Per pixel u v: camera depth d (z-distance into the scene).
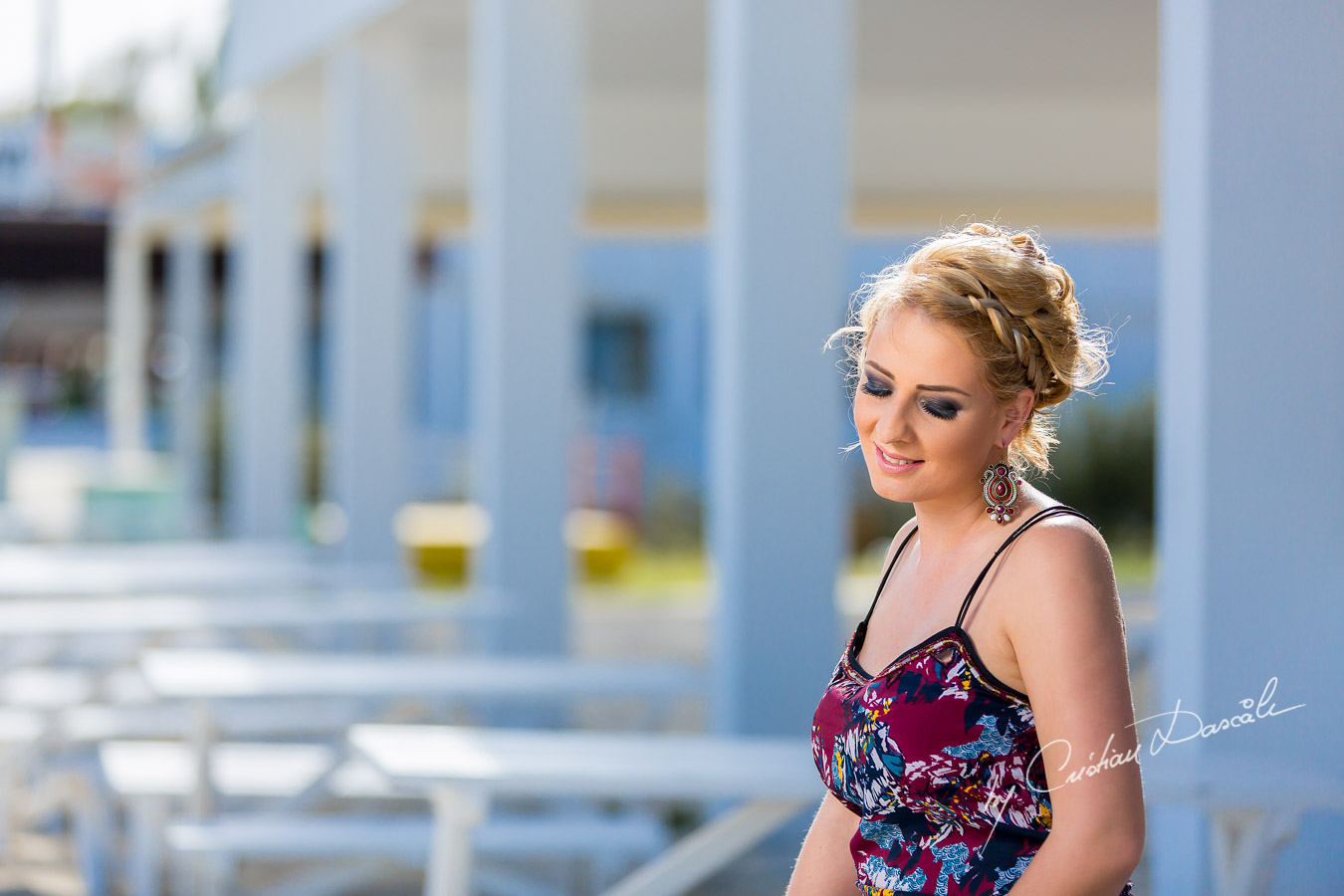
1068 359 2.06
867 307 2.12
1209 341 3.84
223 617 6.87
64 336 29.50
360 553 9.59
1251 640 3.85
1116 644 1.90
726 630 5.79
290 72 10.76
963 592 2.02
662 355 23.42
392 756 3.86
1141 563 16.42
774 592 5.72
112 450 22.16
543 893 5.16
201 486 17.97
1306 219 3.85
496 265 7.68
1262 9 3.83
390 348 9.58
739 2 5.67
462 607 7.25
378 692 5.29
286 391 12.23
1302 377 3.86
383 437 9.62
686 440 23.28
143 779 5.17
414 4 8.52
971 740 2.00
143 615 6.97
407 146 9.48
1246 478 3.85
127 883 5.52
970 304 1.99
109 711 6.52
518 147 7.66
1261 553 3.85
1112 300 20.55
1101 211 13.08
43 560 10.23
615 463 19.05
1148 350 20.50
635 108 12.90
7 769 5.91
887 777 2.06
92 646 8.02
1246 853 3.38
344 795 5.12
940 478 2.01
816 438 5.74
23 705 5.93
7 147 16.86
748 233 5.69
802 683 5.73
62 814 6.53
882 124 12.63
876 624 2.20
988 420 2.01
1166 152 3.98
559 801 6.14
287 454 12.27
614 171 13.00
